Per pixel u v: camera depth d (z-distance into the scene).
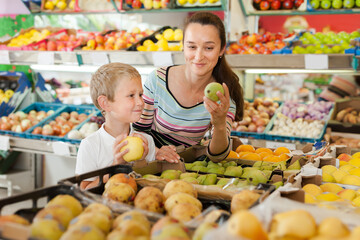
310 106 4.05
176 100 2.07
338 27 5.36
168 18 4.84
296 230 0.85
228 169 1.63
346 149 2.28
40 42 4.39
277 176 1.50
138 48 3.93
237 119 2.23
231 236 0.76
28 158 4.41
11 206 3.51
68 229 0.90
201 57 1.81
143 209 1.16
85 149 1.68
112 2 4.42
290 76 4.50
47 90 4.55
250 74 4.50
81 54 3.89
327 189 1.60
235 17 4.12
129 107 1.67
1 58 4.24
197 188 1.31
